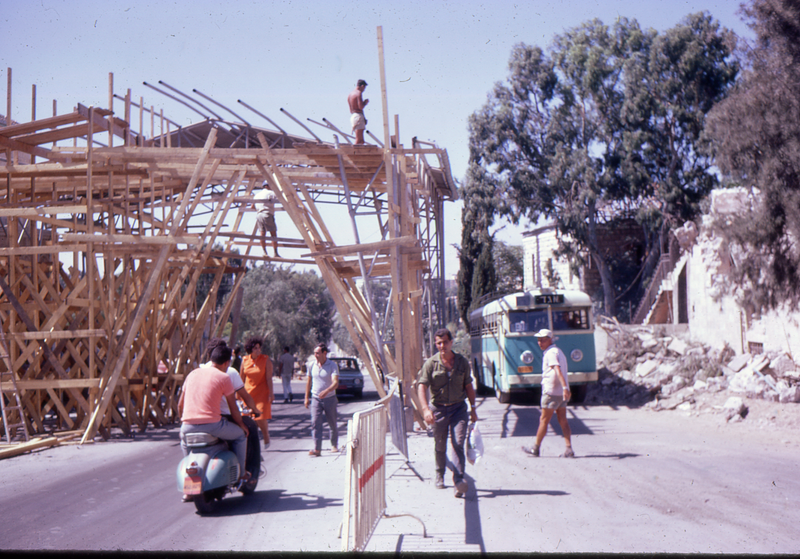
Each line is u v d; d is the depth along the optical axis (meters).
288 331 65.88
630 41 40.41
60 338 13.83
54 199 14.62
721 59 38.44
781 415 12.52
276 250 18.28
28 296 15.03
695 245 23.81
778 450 9.86
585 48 41.28
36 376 13.90
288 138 19.06
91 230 13.39
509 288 54.59
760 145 12.48
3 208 13.16
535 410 17.42
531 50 42.66
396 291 12.81
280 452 11.20
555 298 17.95
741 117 12.66
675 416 14.27
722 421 12.91
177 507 7.04
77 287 13.88
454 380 7.43
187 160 13.52
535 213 43.34
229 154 13.20
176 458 10.77
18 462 10.42
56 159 14.70
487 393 24.06
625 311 44.47
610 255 45.97
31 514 6.76
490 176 43.00
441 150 12.80
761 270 13.56
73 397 13.51
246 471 7.48
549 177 41.19
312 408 10.82
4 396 14.15
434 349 24.11
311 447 11.83
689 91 38.78
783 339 17.00
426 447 11.25
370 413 5.55
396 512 6.52
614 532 5.62
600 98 41.25
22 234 15.38
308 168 14.54
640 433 12.13
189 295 16.75
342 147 12.86
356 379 26.11
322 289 83.06
